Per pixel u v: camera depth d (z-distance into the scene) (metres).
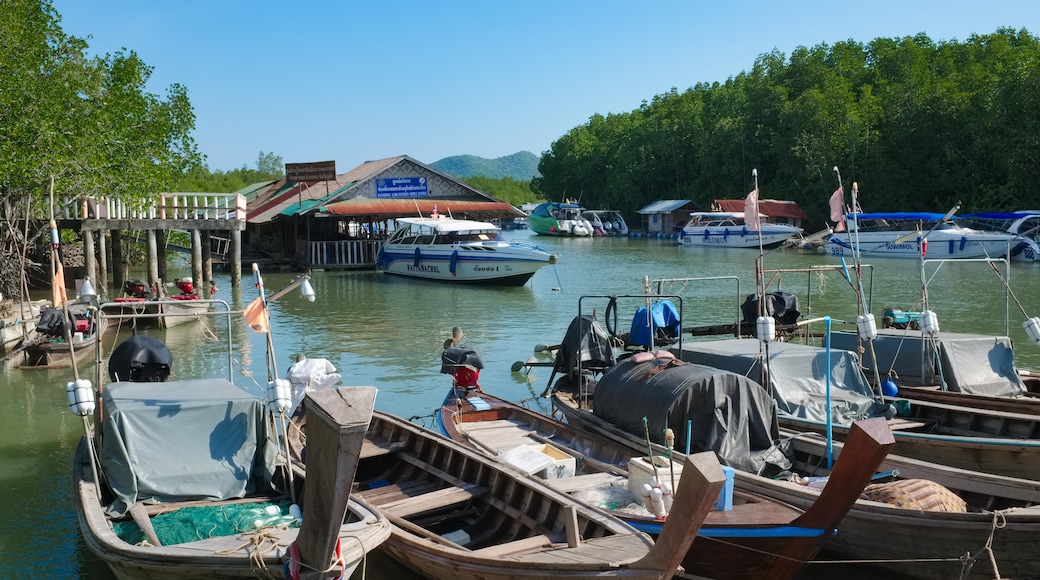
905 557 7.95
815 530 6.94
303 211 39.00
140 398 8.62
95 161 27.00
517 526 8.41
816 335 17.09
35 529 9.30
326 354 18.95
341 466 5.18
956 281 33.38
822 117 63.56
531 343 20.50
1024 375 13.74
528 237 81.75
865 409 11.24
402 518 8.50
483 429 11.87
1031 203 49.66
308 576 5.74
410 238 36.84
